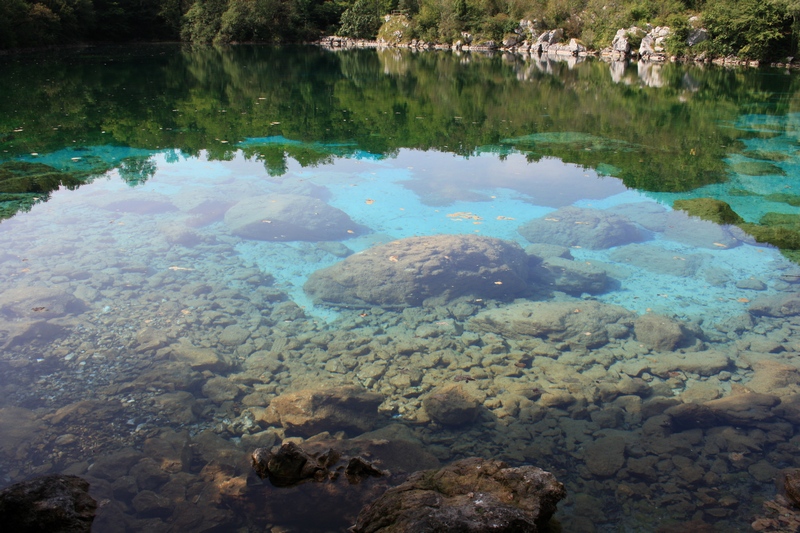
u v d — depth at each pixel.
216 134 16.59
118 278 7.89
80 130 16.36
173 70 32.38
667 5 44.44
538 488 3.70
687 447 4.95
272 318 7.22
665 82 30.31
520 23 51.06
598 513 4.21
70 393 5.50
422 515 3.34
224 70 33.19
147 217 10.05
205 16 51.03
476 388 5.91
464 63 39.97
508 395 5.78
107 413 5.23
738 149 15.40
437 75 32.88
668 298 7.78
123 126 17.17
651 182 12.45
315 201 10.26
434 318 7.39
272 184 11.91
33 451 4.67
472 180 12.58
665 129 18.17
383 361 6.39
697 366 6.27
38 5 41.12
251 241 9.30
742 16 39.12
